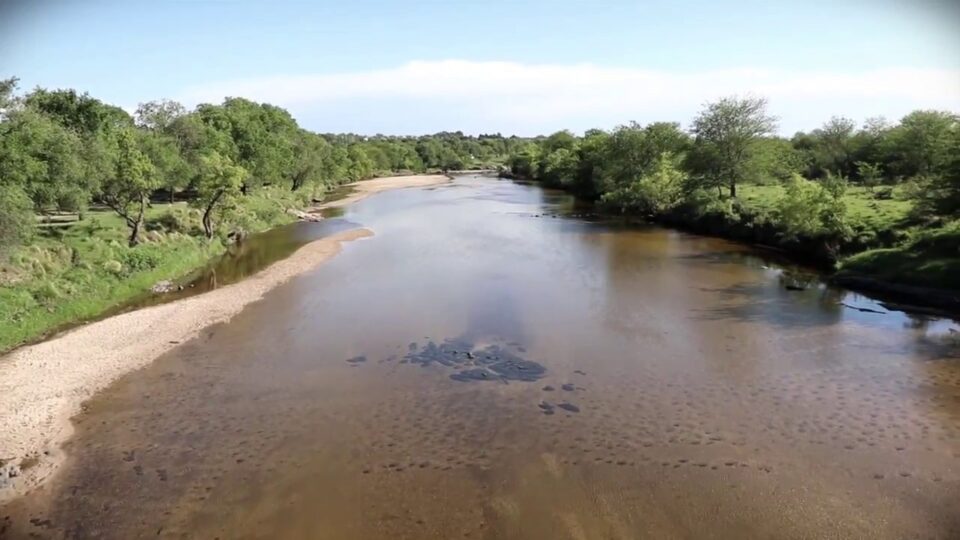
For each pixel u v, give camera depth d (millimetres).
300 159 91000
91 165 38344
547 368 23547
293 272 39625
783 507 14875
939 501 14977
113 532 14188
